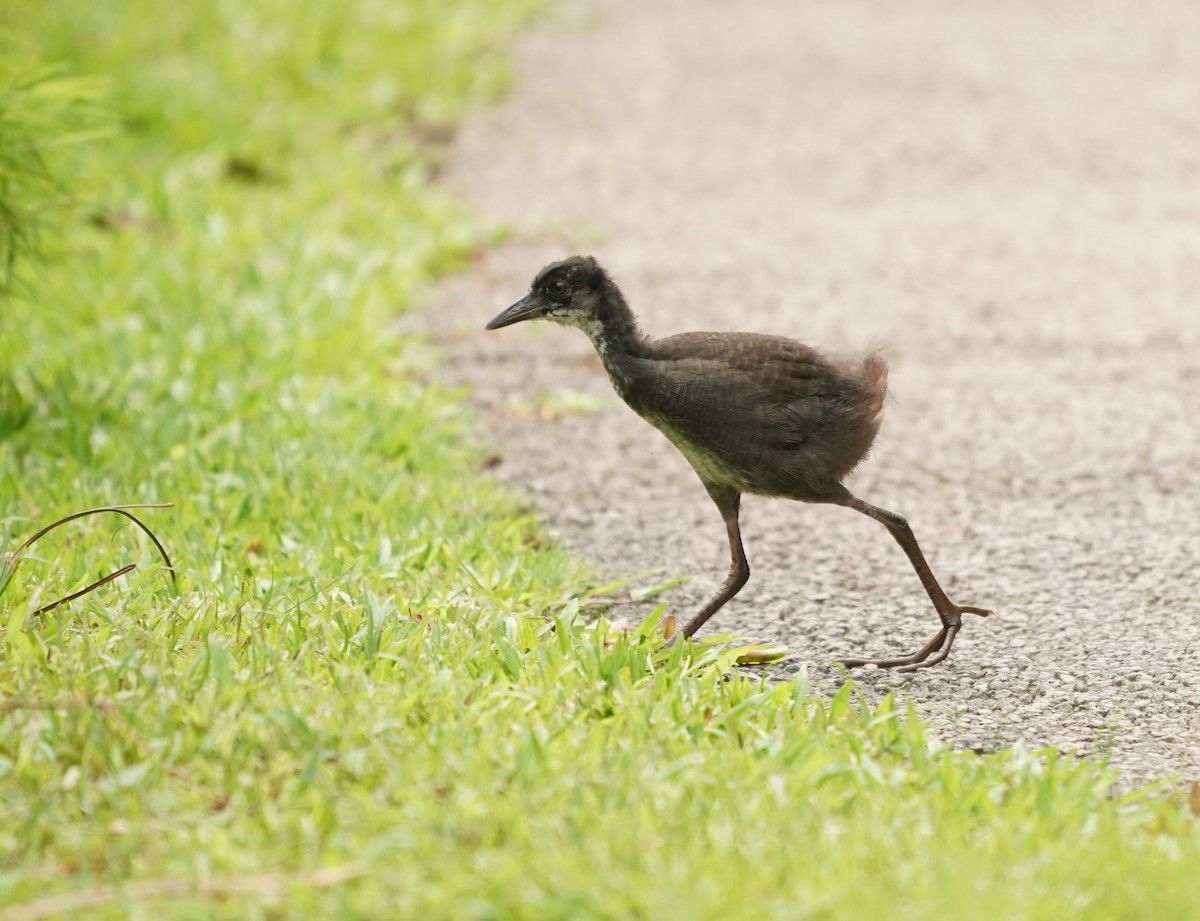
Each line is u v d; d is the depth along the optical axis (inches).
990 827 264.4
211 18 964.6
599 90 936.3
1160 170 779.4
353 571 366.6
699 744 288.2
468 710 294.5
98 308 576.4
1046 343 575.8
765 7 1141.7
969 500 454.0
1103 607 384.5
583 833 250.8
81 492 413.4
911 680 346.6
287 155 789.2
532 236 704.4
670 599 391.5
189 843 251.4
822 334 588.4
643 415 355.6
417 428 481.4
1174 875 245.6
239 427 466.0
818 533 434.6
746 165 803.4
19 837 254.1
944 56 1000.9
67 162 613.6
